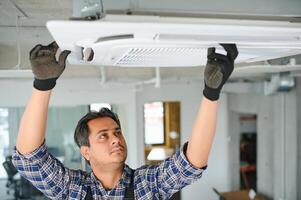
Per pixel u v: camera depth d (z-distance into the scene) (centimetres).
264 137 430
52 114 392
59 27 62
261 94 420
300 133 369
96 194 112
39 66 85
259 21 76
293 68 246
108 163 109
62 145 397
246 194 446
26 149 101
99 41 72
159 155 555
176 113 550
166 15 76
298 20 84
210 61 84
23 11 187
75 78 362
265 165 430
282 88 345
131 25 63
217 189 503
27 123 97
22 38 219
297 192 375
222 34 72
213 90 89
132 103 408
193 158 104
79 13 79
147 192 113
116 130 114
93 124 113
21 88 374
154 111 598
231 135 507
